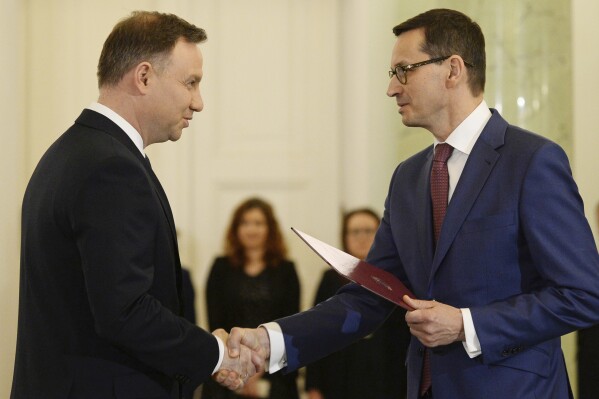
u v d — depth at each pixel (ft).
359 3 18.15
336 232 19.01
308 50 19.07
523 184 8.89
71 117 18.51
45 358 8.59
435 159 9.69
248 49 19.02
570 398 9.43
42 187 8.73
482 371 9.01
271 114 19.07
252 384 15.25
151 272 8.56
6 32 16.21
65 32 18.48
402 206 10.04
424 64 9.50
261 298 15.67
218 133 19.01
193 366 8.82
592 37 16.75
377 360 14.44
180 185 18.85
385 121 18.17
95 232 8.25
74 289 8.55
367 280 9.11
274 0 19.04
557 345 9.36
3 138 16.05
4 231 16.01
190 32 9.48
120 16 18.62
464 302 9.07
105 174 8.36
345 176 18.74
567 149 16.66
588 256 8.75
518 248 9.00
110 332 8.25
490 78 16.51
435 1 17.49
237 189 19.02
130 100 9.14
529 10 16.48
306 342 10.21
